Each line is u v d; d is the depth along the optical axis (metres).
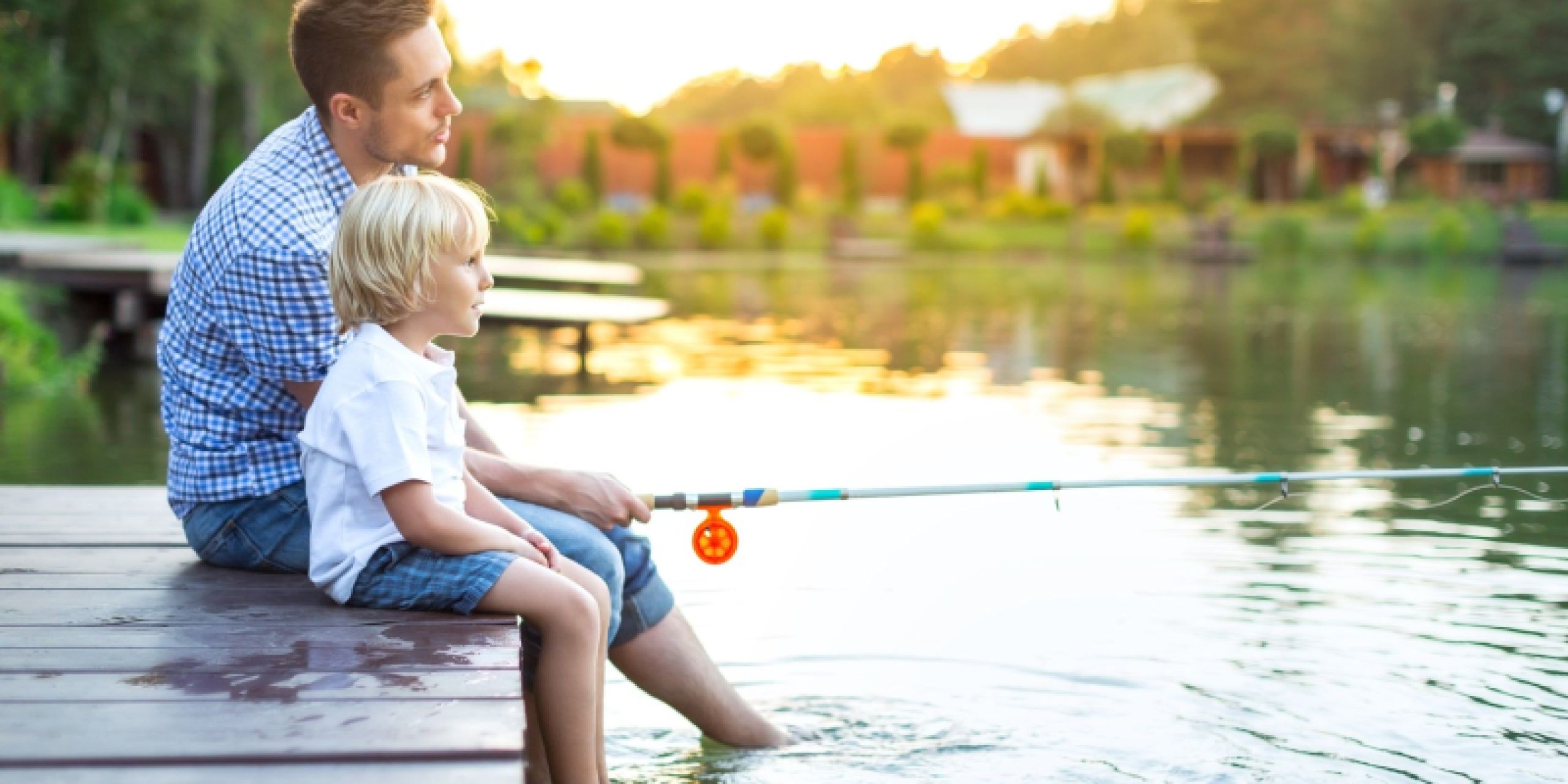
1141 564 4.45
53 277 10.72
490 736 1.87
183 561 2.85
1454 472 3.12
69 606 2.47
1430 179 42.72
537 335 12.98
